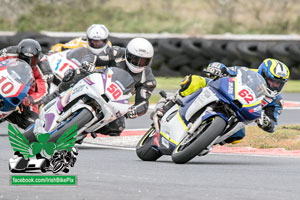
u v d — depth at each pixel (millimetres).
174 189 20422
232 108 26453
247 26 135875
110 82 27875
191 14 137125
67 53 38656
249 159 29344
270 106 29234
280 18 138625
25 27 117812
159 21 131625
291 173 24781
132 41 29688
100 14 129000
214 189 20594
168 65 89188
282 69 27734
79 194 19250
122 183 21422
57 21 122812
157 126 28438
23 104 32062
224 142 28938
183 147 27344
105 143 35906
